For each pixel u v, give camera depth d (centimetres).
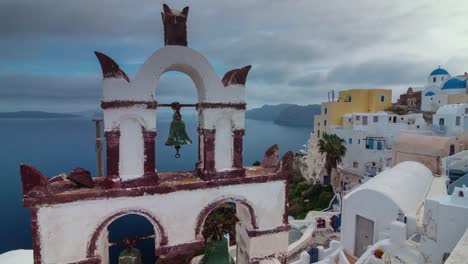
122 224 3066
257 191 761
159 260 802
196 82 737
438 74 6462
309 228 2597
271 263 770
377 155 4172
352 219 2145
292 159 793
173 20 661
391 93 5531
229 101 725
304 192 4797
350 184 4338
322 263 1802
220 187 723
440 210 1371
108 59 619
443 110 4319
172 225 682
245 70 734
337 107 5125
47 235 593
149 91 652
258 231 767
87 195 611
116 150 641
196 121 830
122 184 646
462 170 2858
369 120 4606
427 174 2788
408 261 1592
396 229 1722
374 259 1639
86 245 618
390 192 1984
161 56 651
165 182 700
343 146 4212
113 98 627
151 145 668
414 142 3369
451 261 733
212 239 735
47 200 586
